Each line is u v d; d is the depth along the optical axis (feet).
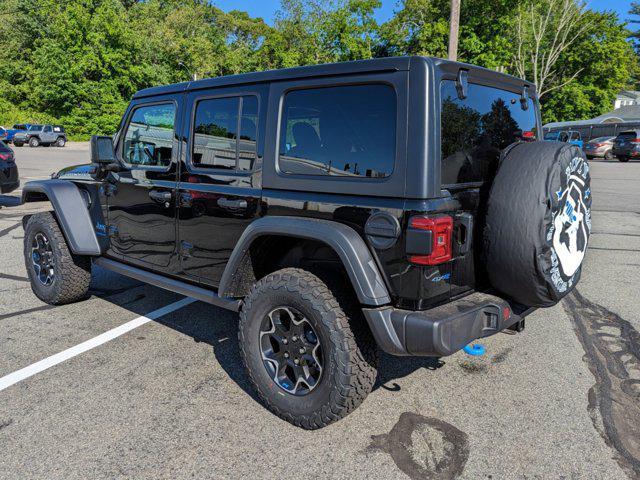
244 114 10.00
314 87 8.85
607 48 127.44
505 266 8.54
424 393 10.47
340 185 8.40
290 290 8.69
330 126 8.63
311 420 8.76
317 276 8.81
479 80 9.19
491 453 8.45
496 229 8.52
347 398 8.39
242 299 10.49
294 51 100.58
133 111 12.81
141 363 11.68
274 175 9.38
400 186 7.70
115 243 13.74
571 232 9.05
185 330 13.66
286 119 9.29
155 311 15.12
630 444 8.74
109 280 18.40
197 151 11.03
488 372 11.43
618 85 137.90
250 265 10.05
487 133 9.52
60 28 125.70
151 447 8.54
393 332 7.86
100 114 132.36
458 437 8.90
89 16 127.24
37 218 15.20
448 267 8.20
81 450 8.44
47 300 15.39
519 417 9.57
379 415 9.61
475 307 8.25
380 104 8.04
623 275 19.26
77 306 15.55
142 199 12.43
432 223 7.44
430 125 7.55
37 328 13.73
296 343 8.93
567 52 130.93
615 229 28.37
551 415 9.64
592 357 12.24
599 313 15.28
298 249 10.00
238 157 10.11
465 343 7.97
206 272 11.10
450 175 8.29
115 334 13.34
